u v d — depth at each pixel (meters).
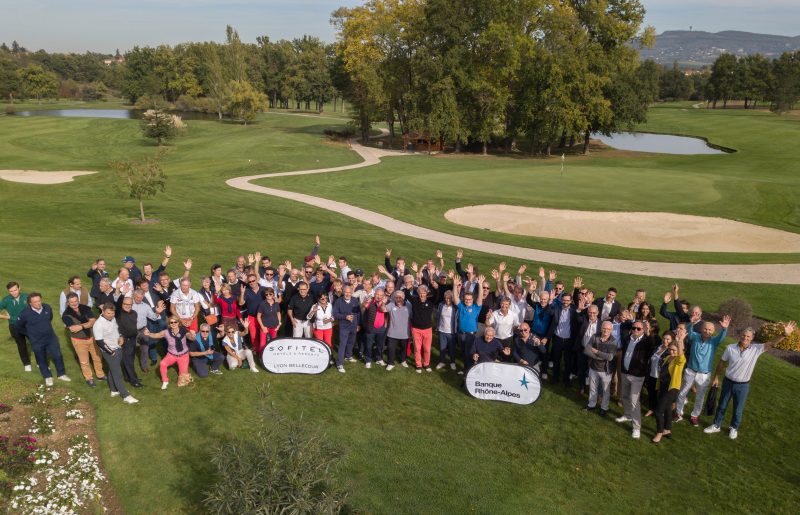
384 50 72.38
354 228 29.45
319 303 12.66
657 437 10.24
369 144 78.44
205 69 139.62
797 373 12.95
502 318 11.95
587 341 11.27
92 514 7.96
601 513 8.42
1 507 7.91
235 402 10.81
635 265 23.08
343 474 8.72
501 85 67.88
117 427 9.82
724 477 9.35
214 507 6.70
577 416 11.07
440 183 43.75
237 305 13.21
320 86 135.50
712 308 17.81
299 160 60.03
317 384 11.78
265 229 27.88
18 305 10.83
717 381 10.56
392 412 10.82
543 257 23.98
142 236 25.78
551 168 52.72
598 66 64.88
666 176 46.38
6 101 167.62
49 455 8.93
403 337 12.48
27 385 10.80
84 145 76.81
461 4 66.12
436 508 8.21
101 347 10.27
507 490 8.74
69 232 27.14
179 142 80.88
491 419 10.79
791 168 54.25
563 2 68.81
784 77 126.69
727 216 32.97
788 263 23.77
